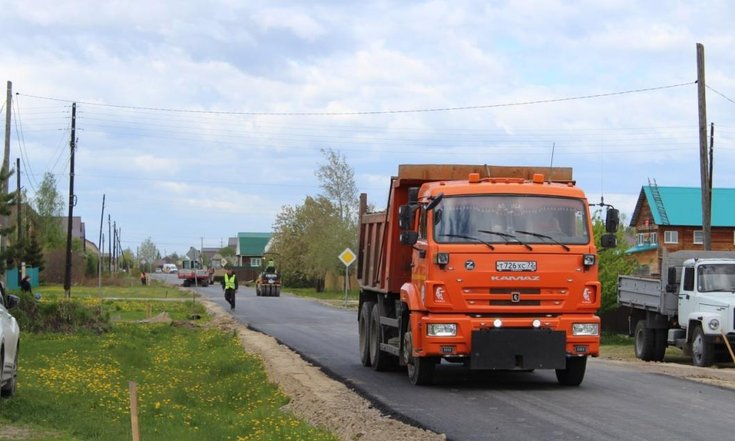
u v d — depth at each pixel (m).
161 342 28.56
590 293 15.05
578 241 15.12
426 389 15.77
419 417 12.58
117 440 11.32
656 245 68.62
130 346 24.95
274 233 99.50
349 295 76.56
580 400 14.23
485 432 11.37
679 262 25.50
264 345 26.06
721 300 22.89
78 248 102.31
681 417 12.52
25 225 66.81
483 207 15.12
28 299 28.62
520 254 14.88
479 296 14.81
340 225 75.75
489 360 14.69
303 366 20.39
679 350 30.14
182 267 114.19
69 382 16.75
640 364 21.83
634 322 27.61
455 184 15.36
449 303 14.80
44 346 23.62
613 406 13.56
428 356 15.58
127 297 62.66
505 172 17.45
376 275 19.48
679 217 68.50
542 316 14.98
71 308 29.14
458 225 14.98
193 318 41.09
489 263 14.84
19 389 14.90
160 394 16.78
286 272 97.06
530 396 14.73
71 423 12.23
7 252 32.78
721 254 25.61
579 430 11.45
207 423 13.62
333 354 23.67
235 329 32.59
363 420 12.54
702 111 30.61
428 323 14.84
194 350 26.33
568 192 15.39
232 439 12.10
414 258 16.08
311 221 84.69
